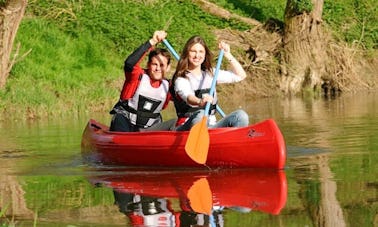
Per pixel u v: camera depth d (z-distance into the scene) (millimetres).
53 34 22750
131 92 10516
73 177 8977
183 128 9672
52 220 6590
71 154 10945
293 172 8703
